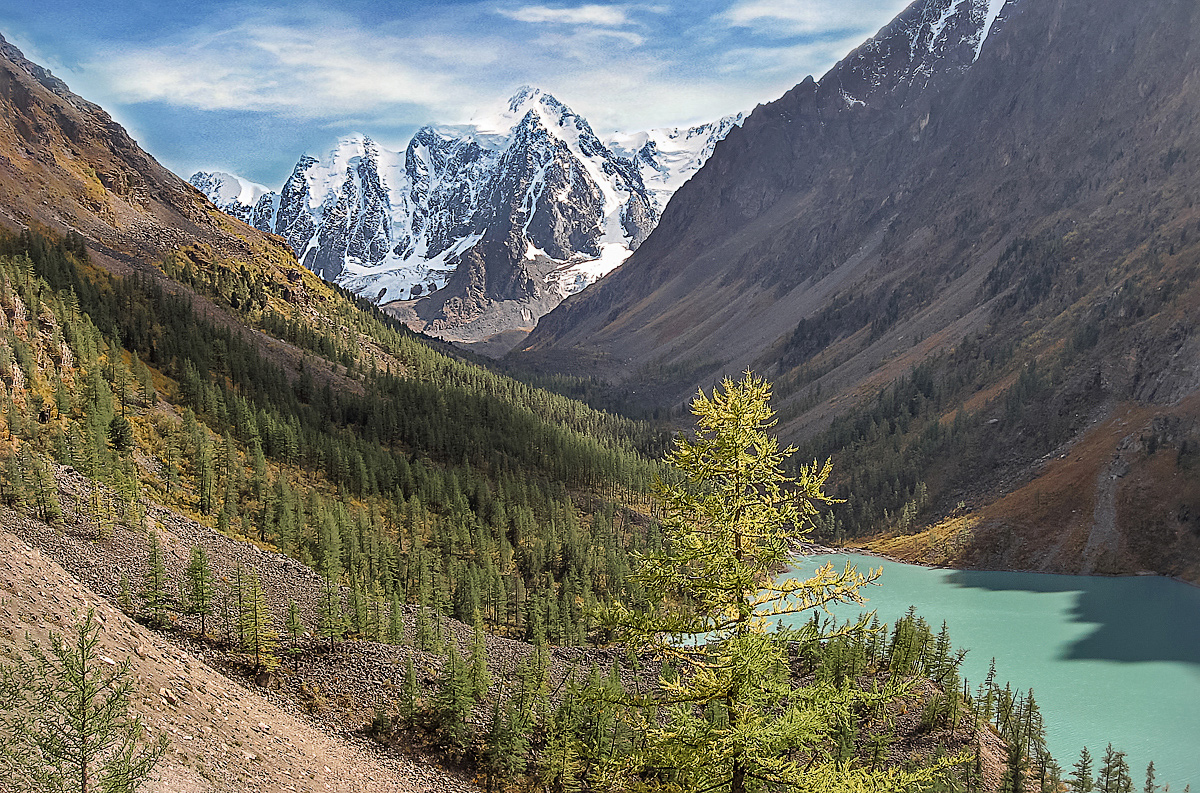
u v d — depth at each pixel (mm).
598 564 155875
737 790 22000
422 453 199375
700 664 23234
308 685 74000
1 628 34312
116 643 42812
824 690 22891
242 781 37406
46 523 86125
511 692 82188
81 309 182625
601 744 67812
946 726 85125
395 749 68188
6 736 25422
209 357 196500
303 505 138250
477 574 134250
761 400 24188
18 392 119000
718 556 22875
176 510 117250
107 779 22500
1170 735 98250
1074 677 119250
